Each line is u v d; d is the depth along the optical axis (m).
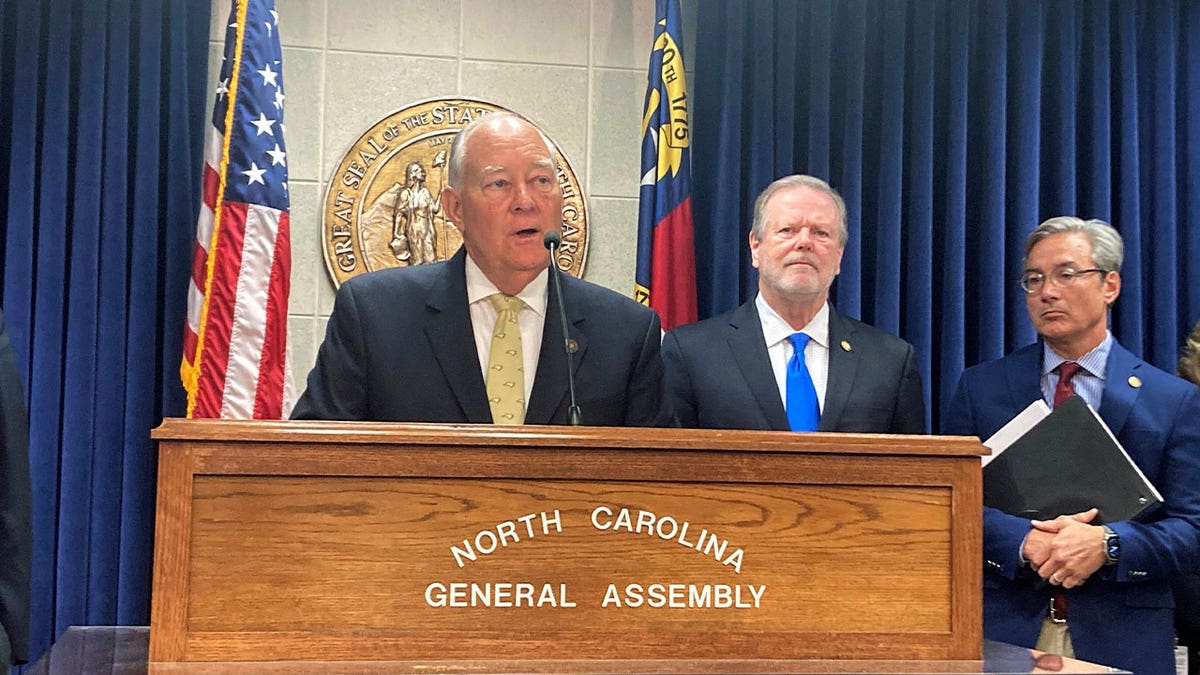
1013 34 4.30
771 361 3.03
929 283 4.13
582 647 1.59
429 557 1.58
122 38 3.84
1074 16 4.30
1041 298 3.06
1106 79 4.27
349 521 1.57
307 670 1.49
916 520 1.69
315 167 4.05
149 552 3.74
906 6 4.28
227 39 3.79
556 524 1.61
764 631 1.63
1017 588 2.87
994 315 4.14
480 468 1.59
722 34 4.17
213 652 1.53
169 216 3.81
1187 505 2.88
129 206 3.86
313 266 4.04
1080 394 3.07
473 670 1.51
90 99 3.79
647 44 4.30
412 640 1.56
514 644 1.58
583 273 4.15
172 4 3.85
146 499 3.74
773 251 3.00
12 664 2.10
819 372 3.03
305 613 1.55
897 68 4.20
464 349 2.25
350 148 4.03
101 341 3.75
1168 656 2.84
